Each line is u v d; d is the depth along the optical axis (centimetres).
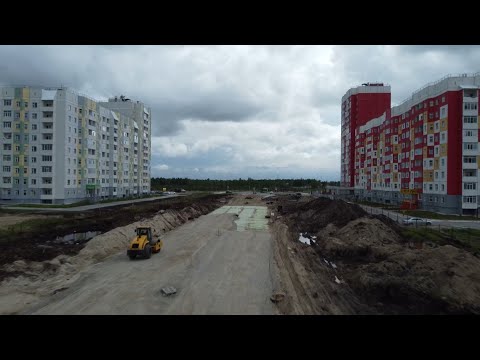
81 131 7188
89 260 2400
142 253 2419
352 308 1611
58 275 2055
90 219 4281
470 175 5112
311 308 1600
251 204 7638
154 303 1614
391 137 7212
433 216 4891
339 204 4306
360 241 2800
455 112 5169
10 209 5609
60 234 3409
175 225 4200
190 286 1862
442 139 5331
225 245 2948
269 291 1800
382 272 1973
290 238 3341
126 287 1842
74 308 1559
